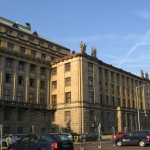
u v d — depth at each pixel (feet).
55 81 199.11
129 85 256.32
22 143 55.36
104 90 210.79
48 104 195.42
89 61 190.60
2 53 165.78
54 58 214.48
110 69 227.20
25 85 179.22
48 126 190.49
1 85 160.66
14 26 200.44
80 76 179.83
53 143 48.65
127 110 230.89
